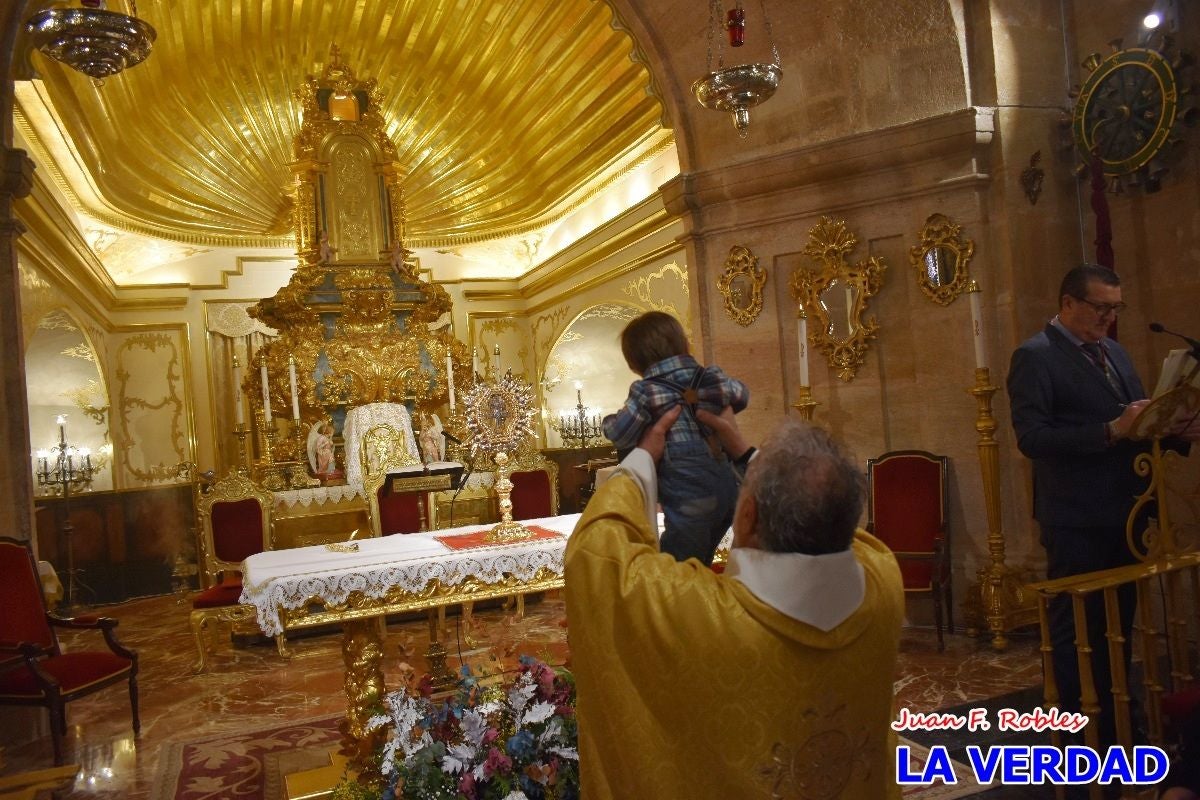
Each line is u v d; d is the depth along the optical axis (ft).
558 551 14.29
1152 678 9.87
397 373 31.55
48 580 21.44
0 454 17.30
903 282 20.39
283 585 12.71
